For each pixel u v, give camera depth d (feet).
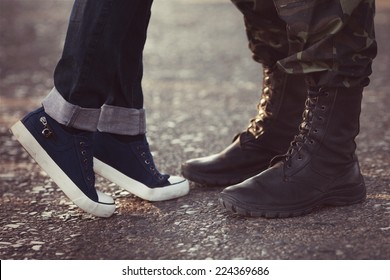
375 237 7.69
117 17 7.86
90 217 8.77
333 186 8.62
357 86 8.38
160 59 23.32
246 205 8.30
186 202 9.19
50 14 35.60
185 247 7.66
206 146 12.64
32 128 8.36
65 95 8.16
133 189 9.24
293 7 8.00
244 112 15.60
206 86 18.78
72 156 8.33
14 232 8.38
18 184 10.49
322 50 7.97
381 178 10.14
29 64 22.22
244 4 9.25
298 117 9.56
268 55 9.44
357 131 8.72
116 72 8.52
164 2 43.37
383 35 27.32
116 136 9.14
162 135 13.57
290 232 7.93
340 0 7.74
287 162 8.54
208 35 28.89
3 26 31.17
